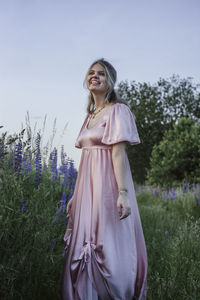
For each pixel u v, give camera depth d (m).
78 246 1.76
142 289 1.79
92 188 1.87
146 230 4.41
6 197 2.08
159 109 26.12
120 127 1.83
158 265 2.84
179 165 12.96
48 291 2.09
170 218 6.00
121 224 1.77
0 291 1.75
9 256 1.91
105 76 2.06
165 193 9.79
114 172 1.85
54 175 3.69
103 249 1.69
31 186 2.52
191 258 2.90
